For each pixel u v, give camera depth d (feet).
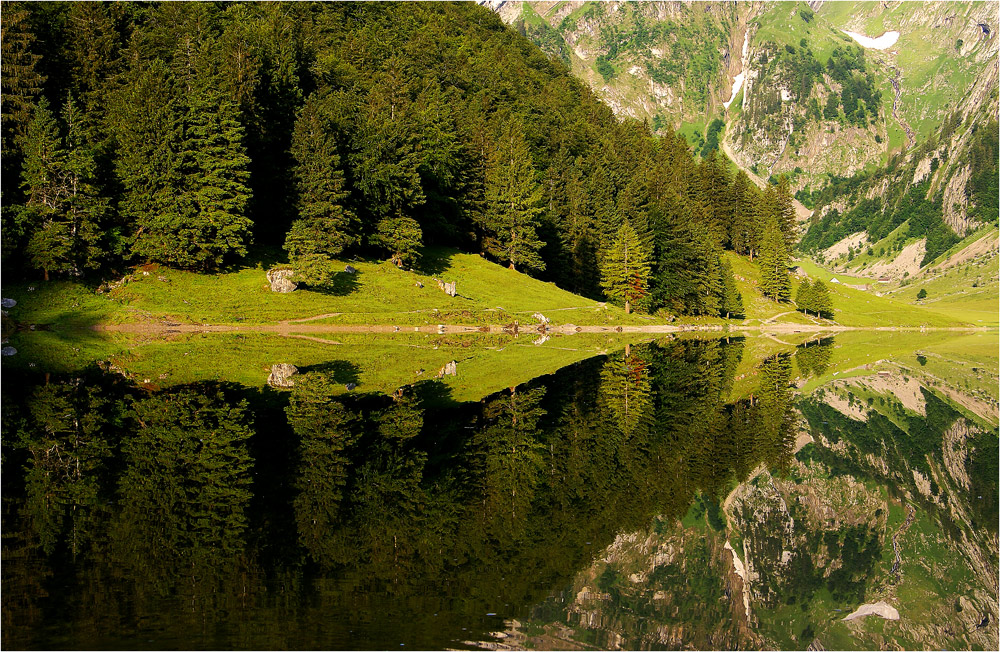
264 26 354.33
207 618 47.75
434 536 66.28
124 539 61.21
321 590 53.47
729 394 180.14
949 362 315.58
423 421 112.27
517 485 84.84
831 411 176.14
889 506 108.06
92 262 205.87
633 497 86.94
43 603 48.83
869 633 67.36
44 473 77.92
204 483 76.69
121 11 308.81
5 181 201.57
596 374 182.29
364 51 456.04
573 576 61.87
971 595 79.10
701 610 61.72
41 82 232.12
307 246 245.65
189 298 219.20
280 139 276.62
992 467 133.49
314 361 165.89
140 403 111.86
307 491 75.87
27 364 140.46
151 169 216.95
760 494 101.96
